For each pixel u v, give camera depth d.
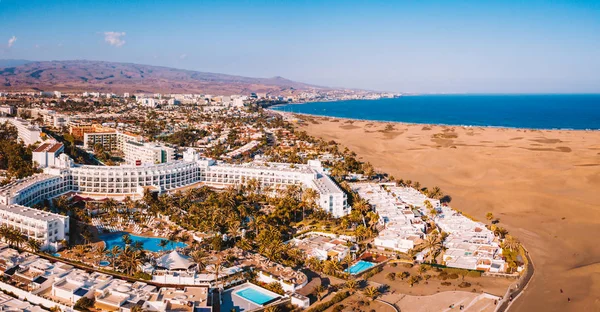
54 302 191.12
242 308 199.12
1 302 188.38
